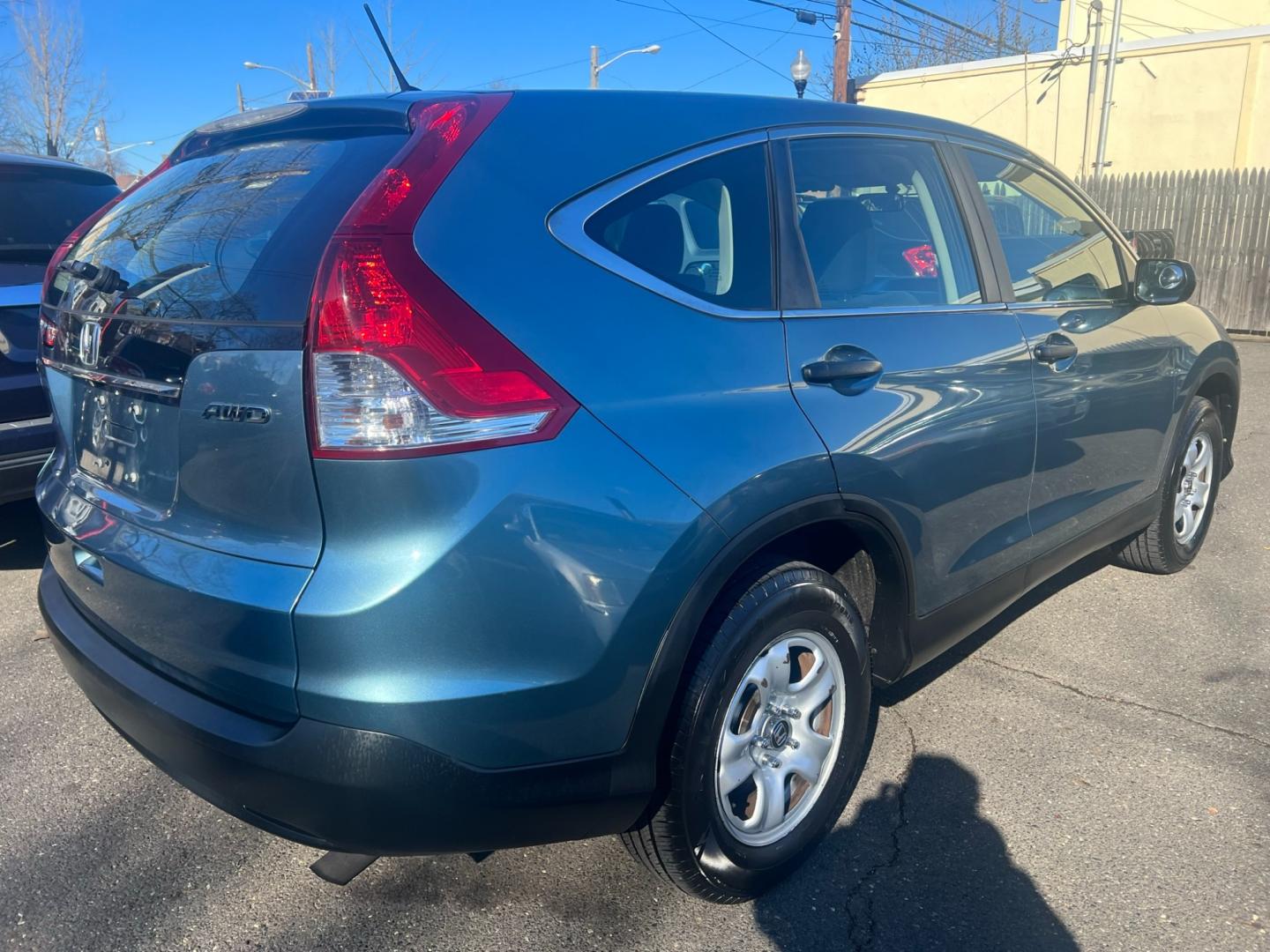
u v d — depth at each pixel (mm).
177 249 2334
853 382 2547
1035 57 17359
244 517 2039
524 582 1924
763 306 2455
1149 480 4074
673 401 2154
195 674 2117
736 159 2541
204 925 2455
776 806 2510
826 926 2441
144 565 2186
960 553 2969
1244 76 15398
